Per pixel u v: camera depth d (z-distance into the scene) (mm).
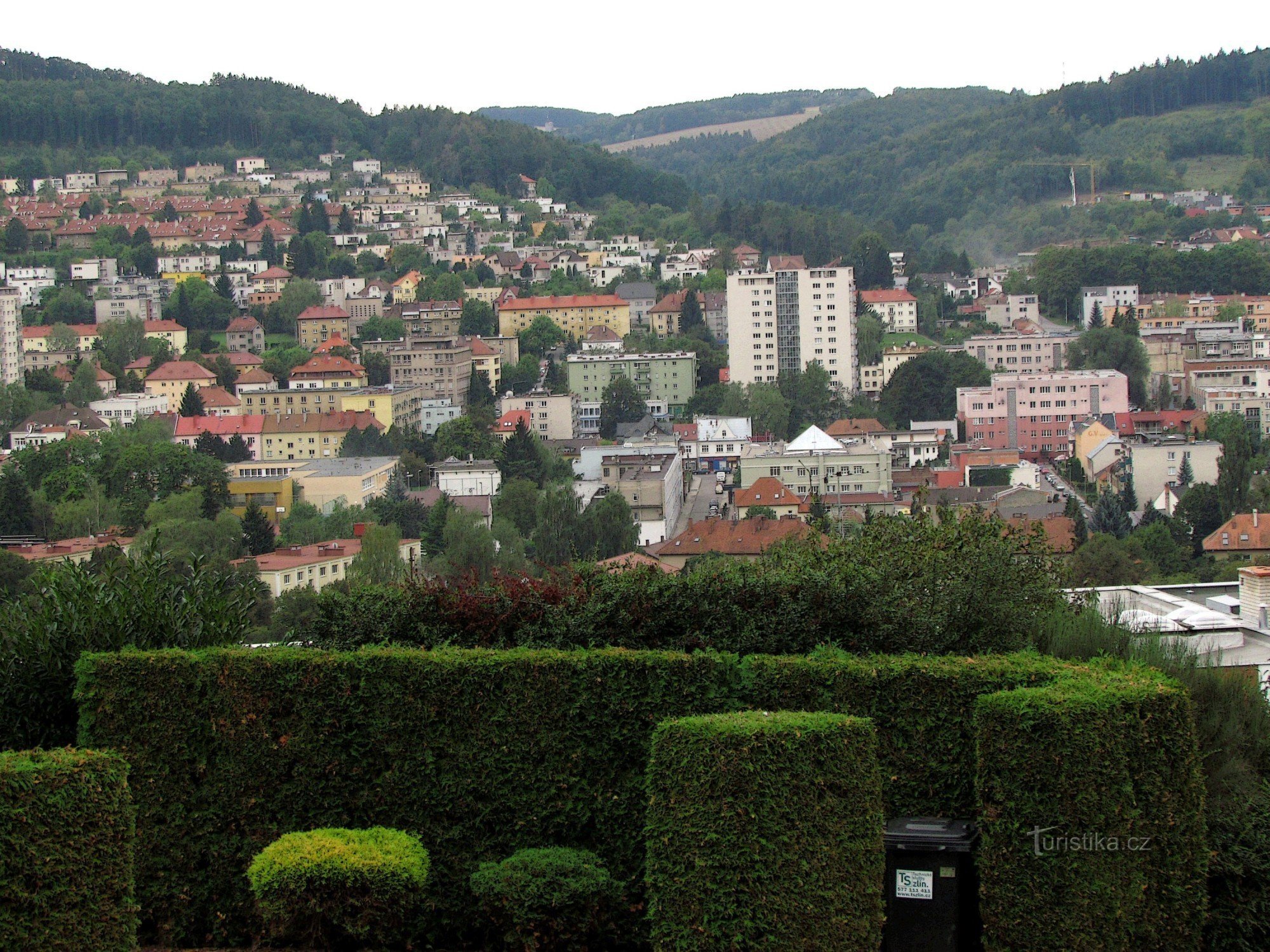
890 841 28531
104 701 32406
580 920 29578
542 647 34062
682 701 30828
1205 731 30719
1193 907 27703
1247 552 156625
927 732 30188
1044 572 40156
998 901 27656
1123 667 30422
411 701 31625
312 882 29297
